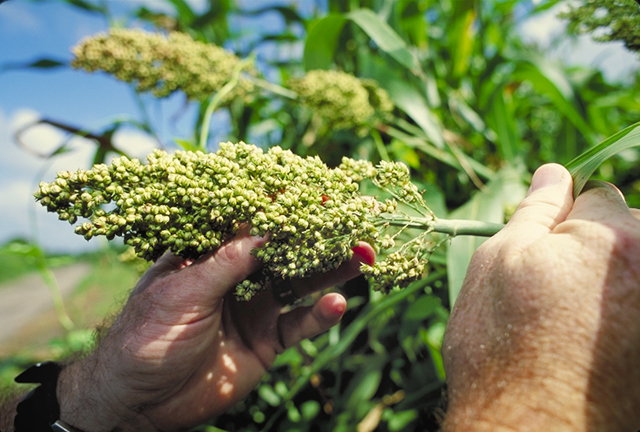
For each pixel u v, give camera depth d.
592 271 0.22
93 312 1.37
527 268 0.23
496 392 0.22
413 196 0.30
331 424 0.50
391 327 0.54
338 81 0.52
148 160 0.27
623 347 0.21
